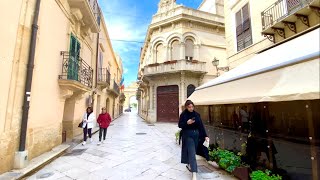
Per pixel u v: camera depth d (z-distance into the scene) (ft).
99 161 18.42
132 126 53.42
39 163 16.06
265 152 13.85
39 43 18.45
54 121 22.50
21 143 15.30
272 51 16.99
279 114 13.32
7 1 14.12
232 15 33.58
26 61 16.40
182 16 62.13
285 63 9.94
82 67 31.01
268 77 10.87
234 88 13.76
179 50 63.26
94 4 37.83
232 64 32.89
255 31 27.22
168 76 62.69
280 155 12.67
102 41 55.98
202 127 15.23
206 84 20.92
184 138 14.70
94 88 45.03
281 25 21.29
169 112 62.59
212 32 66.95
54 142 22.41
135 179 13.70
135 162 18.08
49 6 20.59
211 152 17.57
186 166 16.11
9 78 14.53
